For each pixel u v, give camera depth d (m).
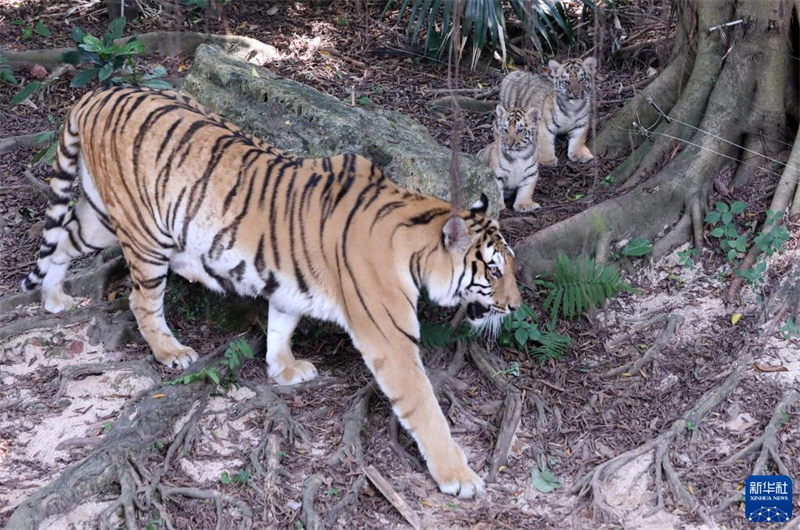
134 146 5.79
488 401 6.12
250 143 5.85
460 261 5.41
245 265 5.71
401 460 5.60
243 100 7.41
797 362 6.09
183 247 5.85
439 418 5.38
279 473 5.38
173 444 5.56
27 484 5.25
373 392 6.00
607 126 8.65
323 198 5.52
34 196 8.37
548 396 6.08
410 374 5.38
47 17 11.34
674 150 7.75
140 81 8.50
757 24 7.19
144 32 10.91
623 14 10.91
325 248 5.48
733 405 5.86
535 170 7.95
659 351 6.36
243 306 6.76
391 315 5.36
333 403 6.02
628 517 5.19
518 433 5.81
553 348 6.36
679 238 7.22
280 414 5.76
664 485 5.38
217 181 5.65
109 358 6.39
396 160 6.39
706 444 5.63
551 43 10.73
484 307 5.65
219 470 5.47
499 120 7.93
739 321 6.49
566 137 9.55
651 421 5.85
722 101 7.47
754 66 7.31
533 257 7.07
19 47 10.61
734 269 6.84
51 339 6.52
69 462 5.43
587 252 7.17
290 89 7.30
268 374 6.20
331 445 5.66
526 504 5.30
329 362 6.44
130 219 5.95
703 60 7.68
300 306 5.72
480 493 5.33
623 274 7.16
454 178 4.87
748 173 7.38
